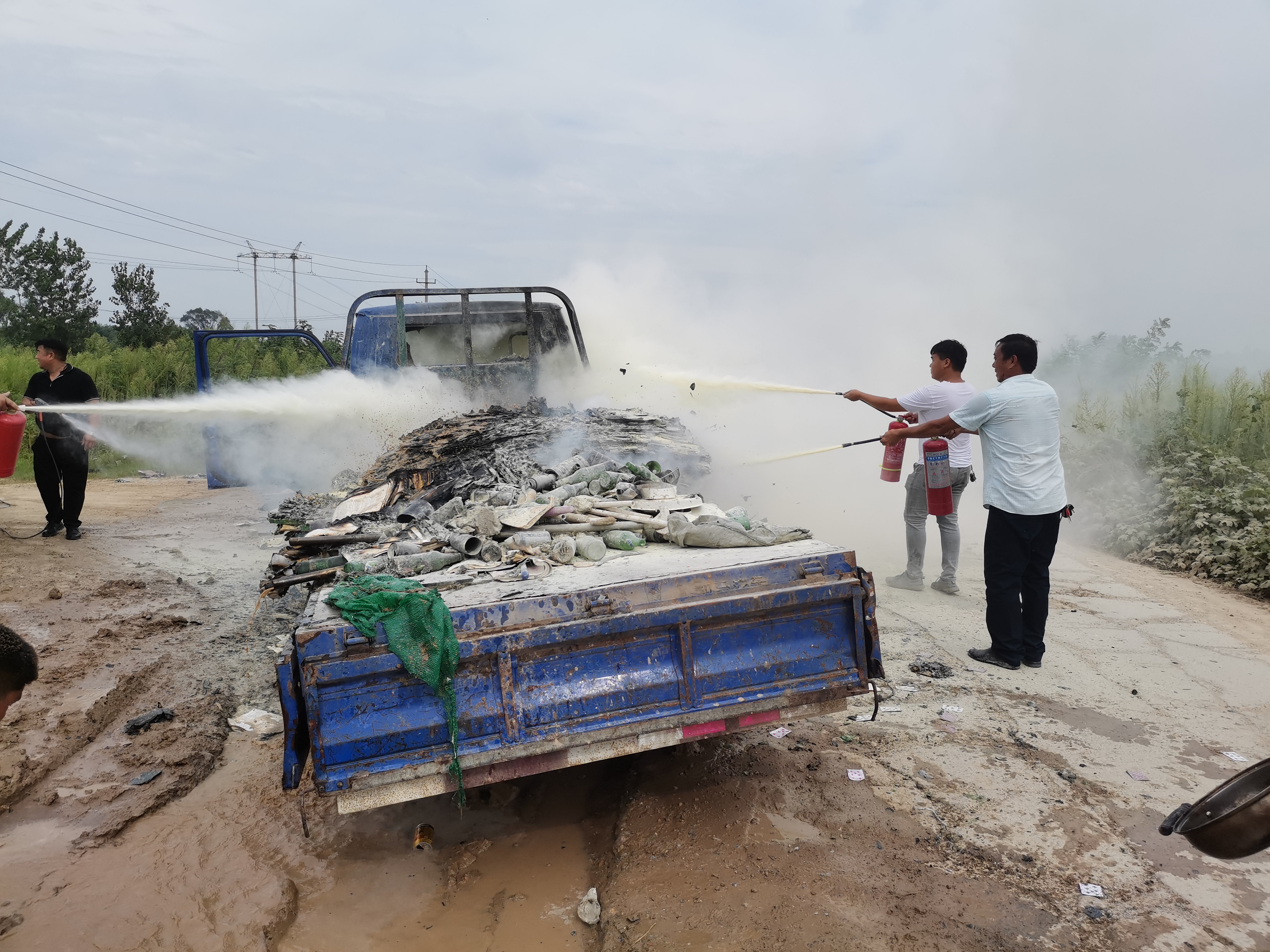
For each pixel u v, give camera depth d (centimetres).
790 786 361
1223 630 553
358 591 299
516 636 294
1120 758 380
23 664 269
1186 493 765
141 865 326
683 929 275
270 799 377
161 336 3334
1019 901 284
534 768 303
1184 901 284
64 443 791
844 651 337
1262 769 270
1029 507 470
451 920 302
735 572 323
